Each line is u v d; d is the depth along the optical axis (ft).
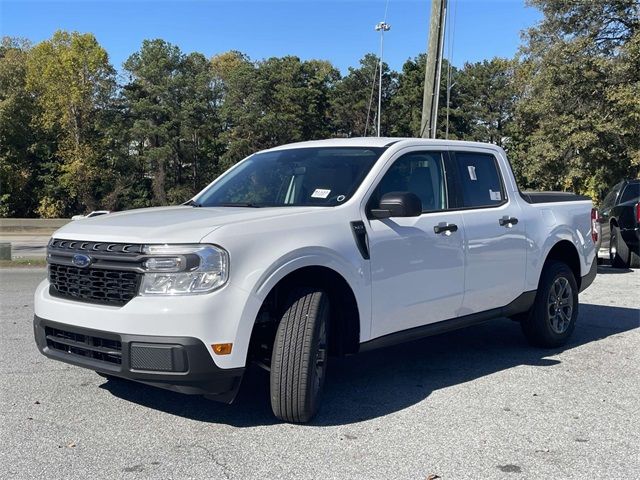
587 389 17.06
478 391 16.85
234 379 13.26
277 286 14.25
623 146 90.63
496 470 12.09
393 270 15.81
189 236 12.97
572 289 21.81
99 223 14.75
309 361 13.82
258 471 11.95
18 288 35.27
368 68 214.07
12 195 173.58
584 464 12.40
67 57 174.81
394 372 18.69
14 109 173.68
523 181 135.64
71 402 15.76
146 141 192.95
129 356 12.73
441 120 198.18
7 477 11.63
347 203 15.49
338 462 12.37
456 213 18.02
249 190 17.49
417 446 13.17
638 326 24.94
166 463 12.28
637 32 88.38
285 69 202.49
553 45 97.81
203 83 194.29
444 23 39.73
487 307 18.89
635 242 40.50
